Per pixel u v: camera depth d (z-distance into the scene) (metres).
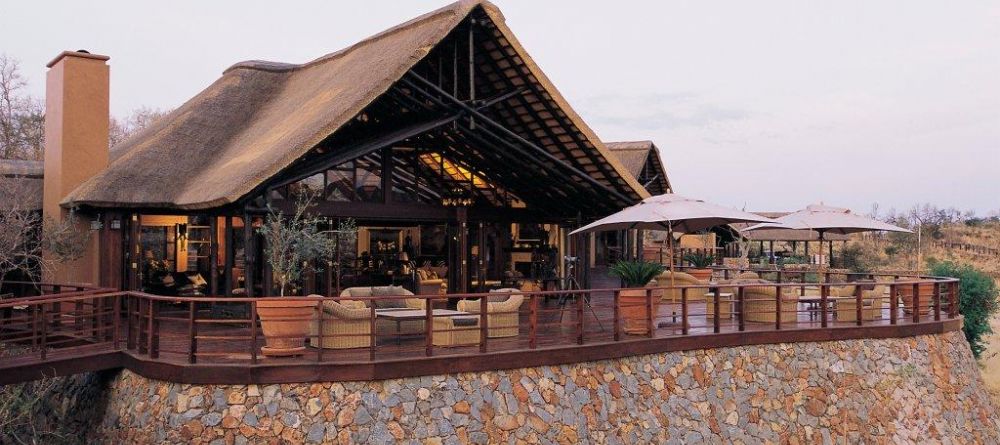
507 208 20.58
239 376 10.93
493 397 12.16
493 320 13.70
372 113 18.22
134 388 11.93
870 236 60.50
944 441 17.06
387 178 18.25
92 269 17.95
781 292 17.19
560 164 18.28
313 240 13.85
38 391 13.18
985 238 66.06
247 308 15.42
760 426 14.88
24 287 19.59
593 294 24.67
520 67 16.91
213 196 14.41
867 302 17.45
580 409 12.94
